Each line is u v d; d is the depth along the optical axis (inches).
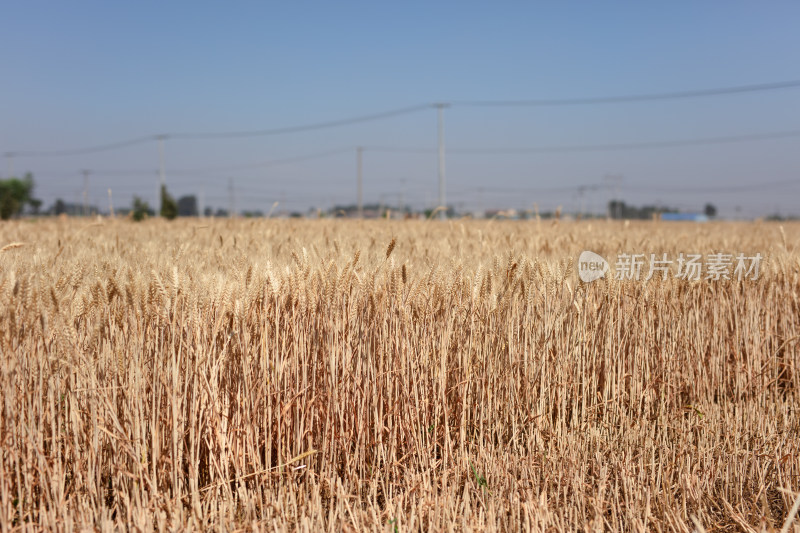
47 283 141.3
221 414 152.6
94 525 138.8
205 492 153.3
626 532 156.9
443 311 185.5
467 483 162.7
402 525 148.2
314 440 169.6
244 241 280.1
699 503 166.7
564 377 204.7
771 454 194.5
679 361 243.1
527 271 199.0
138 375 142.3
